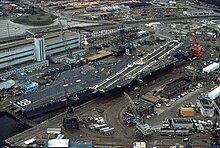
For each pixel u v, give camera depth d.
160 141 181.25
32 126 197.38
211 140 178.00
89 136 185.75
